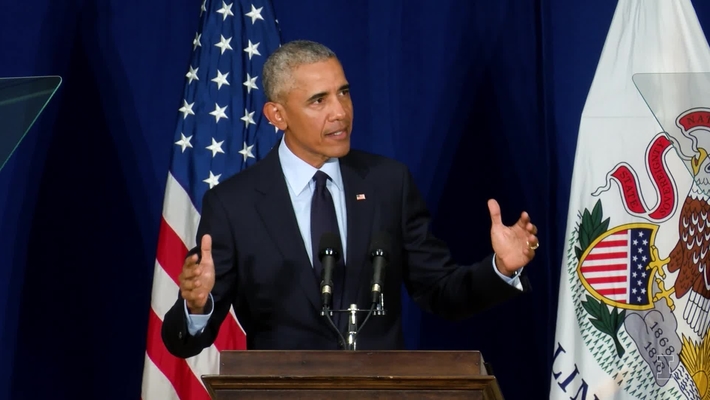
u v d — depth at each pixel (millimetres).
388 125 16375
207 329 10367
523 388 15922
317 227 10945
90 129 16375
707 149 11156
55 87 9742
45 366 15828
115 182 16297
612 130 14203
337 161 11406
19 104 9727
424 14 16516
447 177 16281
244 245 10898
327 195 11109
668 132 11312
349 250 10797
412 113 16391
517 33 16406
